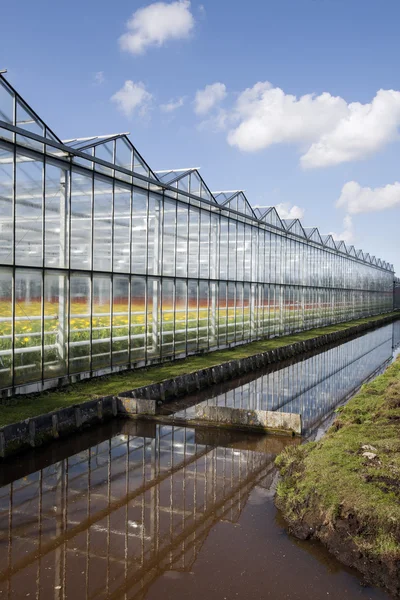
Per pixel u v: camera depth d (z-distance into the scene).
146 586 7.16
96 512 9.37
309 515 8.79
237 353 28.50
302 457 11.30
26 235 16.53
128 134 20.86
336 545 8.03
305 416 16.61
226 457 12.47
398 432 11.85
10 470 11.35
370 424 13.01
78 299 18.83
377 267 80.56
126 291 21.55
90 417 14.84
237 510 9.51
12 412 14.22
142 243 22.52
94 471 11.39
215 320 29.52
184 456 12.48
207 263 28.53
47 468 11.52
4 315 15.78
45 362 17.34
